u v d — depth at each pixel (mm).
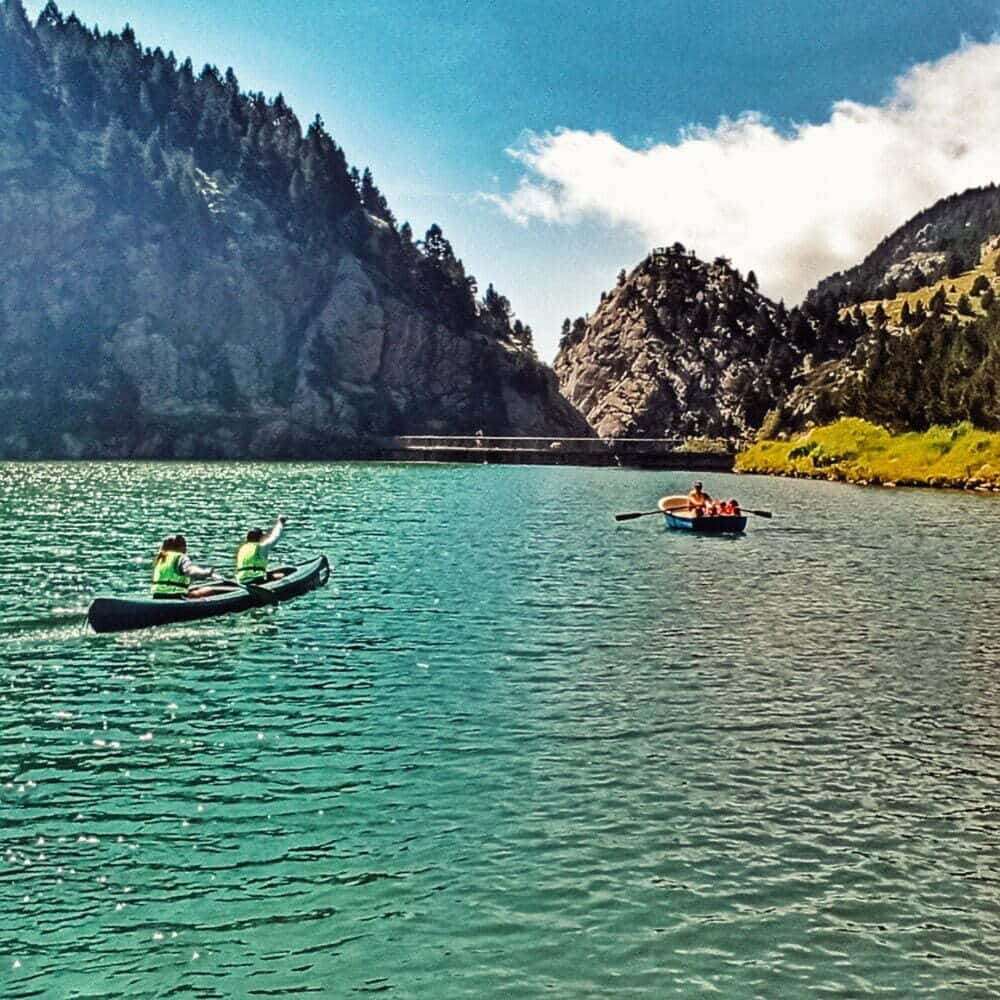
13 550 38625
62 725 17031
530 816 13391
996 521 57125
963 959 10227
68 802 13711
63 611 26500
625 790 14336
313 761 15391
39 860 11984
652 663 21859
